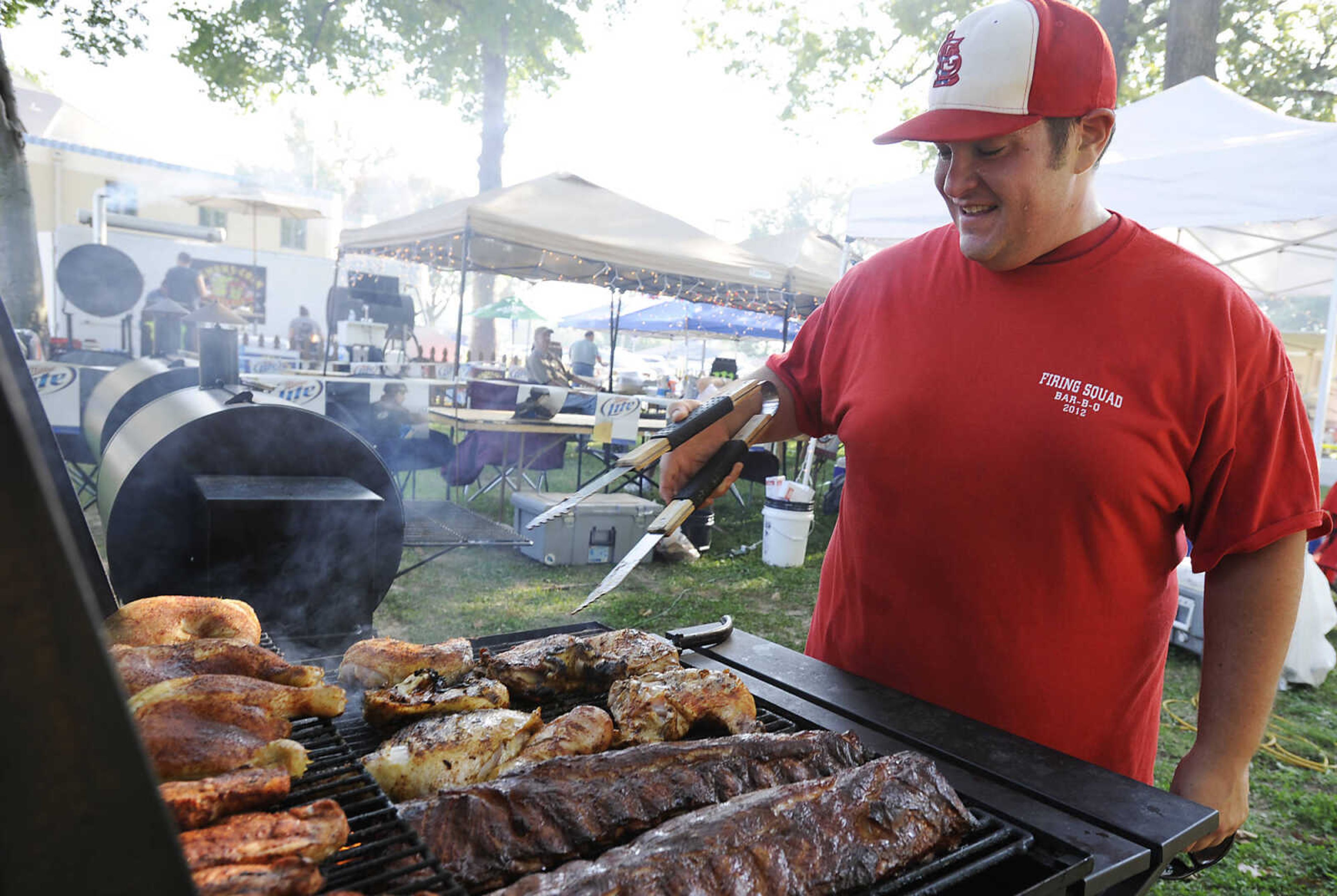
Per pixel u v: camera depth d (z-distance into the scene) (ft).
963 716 4.82
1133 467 4.66
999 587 5.01
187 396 9.73
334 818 2.95
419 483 30.60
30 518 1.20
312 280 47.60
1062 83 4.33
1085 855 3.42
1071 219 4.92
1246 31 45.47
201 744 3.34
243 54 50.60
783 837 3.18
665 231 33.09
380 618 15.85
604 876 2.86
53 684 1.26
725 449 4.67
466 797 3.34
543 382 34.32
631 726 4.36
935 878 3.39
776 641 16.31
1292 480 4.63
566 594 18.42
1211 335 4.61
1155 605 5.08
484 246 37.99
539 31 56.08
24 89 63.10
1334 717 14.19
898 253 5.99
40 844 1.28
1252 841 10.12
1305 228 30.12
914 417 5.27
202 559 7.54
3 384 1.16
